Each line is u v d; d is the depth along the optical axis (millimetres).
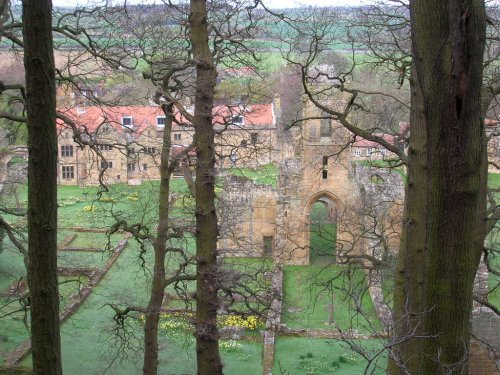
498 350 20484
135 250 58594
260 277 45719
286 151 79625
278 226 54250
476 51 10430
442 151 11164
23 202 64250
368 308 45344
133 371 36250
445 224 11523
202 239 22688
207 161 22516
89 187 86750
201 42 22250
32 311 13508
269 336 40000
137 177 85125
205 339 22422
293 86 62438
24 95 21953
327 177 53750
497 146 40125
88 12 26484
